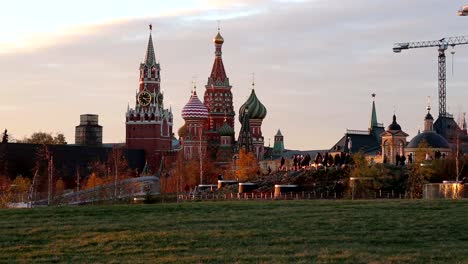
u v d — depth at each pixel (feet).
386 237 222.28
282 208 292.20
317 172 606.96
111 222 259.80
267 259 189.06
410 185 510.99
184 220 260.42
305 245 209.97
